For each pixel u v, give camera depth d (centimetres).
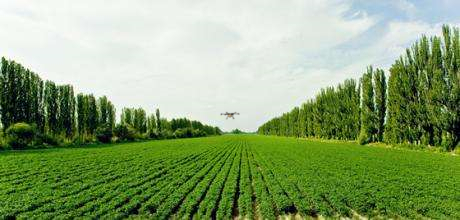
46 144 5134
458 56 3656
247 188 1797
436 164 2734
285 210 1402
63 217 1259
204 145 6041
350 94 6575
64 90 6153
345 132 6600
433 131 3984
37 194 1633
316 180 2019
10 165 2605
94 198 1580
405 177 2108
